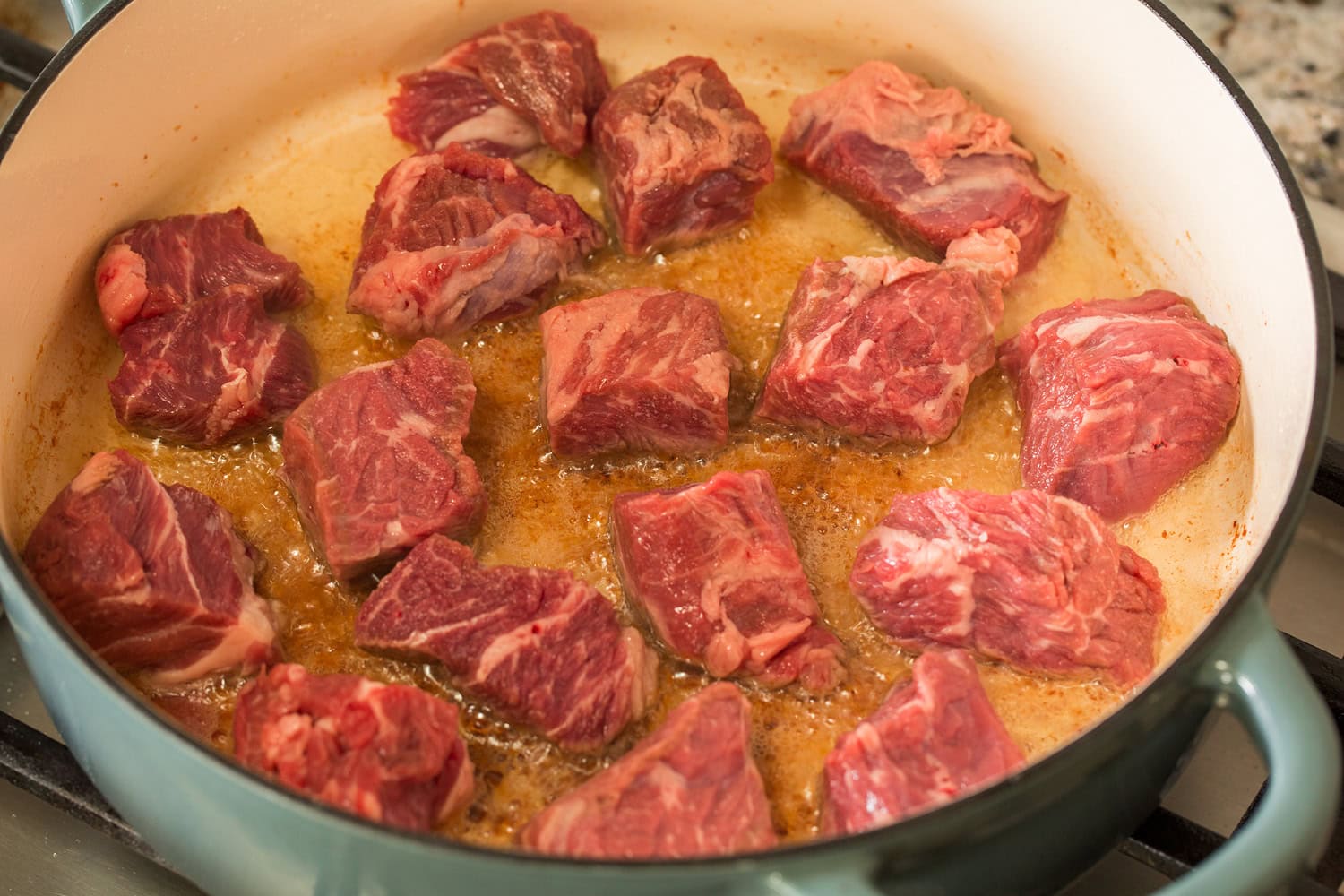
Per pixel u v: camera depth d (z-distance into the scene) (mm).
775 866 405
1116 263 580
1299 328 503
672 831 458
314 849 418
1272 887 412
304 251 574
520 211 558
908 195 569
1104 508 527
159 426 530
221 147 584
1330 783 420
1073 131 580
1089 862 459
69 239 538
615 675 488
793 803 483
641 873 404
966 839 419
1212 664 435
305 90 594
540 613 492
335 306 564
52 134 520
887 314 536
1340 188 615
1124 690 500
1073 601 494
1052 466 526
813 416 536
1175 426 525
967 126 577
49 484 528
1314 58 646
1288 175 515
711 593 497
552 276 560
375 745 461
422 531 505
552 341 534
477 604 492
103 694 428
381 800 456
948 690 478
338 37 587
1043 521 500
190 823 436
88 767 456
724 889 408
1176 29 535
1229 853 413
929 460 541
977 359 538
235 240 555
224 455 537
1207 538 526
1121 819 453
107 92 535
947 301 539
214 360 532
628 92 578
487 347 559
